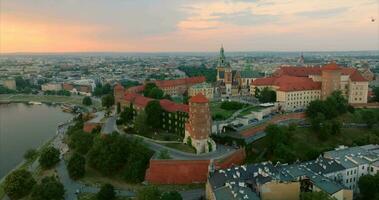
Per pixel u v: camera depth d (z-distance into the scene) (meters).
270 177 166.12
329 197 144.25
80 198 190.38
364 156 197.38
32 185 199.88
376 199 157.00
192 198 183.00
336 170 181.12
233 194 150.75
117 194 192.62
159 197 170.00
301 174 170.75
